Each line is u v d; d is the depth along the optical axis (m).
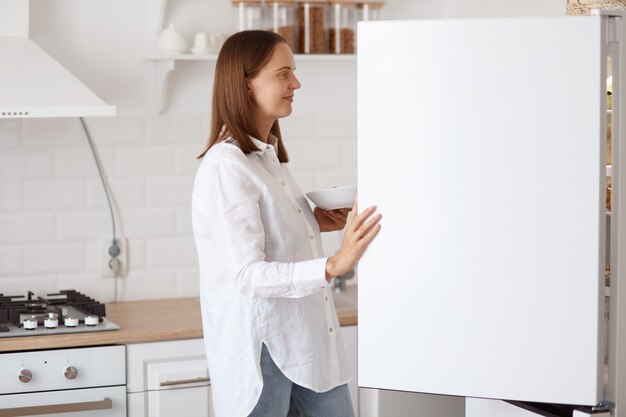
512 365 1.99
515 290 1.97
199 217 2.38
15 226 3.55
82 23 3.57
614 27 1.94
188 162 3.75
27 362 2.94
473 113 1.96
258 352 2.36
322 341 2.43
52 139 3.57
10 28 3.33
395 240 2.03
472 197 1.98
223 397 2.42
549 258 1.95
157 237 3.73
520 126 1.94
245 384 2.37
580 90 1.91
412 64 1.99
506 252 1.97
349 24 3.71
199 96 3.75
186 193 3.76
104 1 3.59
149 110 3.68
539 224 1.95
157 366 3.10
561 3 3.13
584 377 1.96
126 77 3.64
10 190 3.54
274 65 2.39
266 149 2.45
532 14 3.34
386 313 2.05
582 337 1.95
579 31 1.91
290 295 2.22
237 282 2.25
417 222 2.01
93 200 3.64
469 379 2.01
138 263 3.71
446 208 1.99
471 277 1.99
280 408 2.42
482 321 1.99
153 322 3.24
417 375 2.04
